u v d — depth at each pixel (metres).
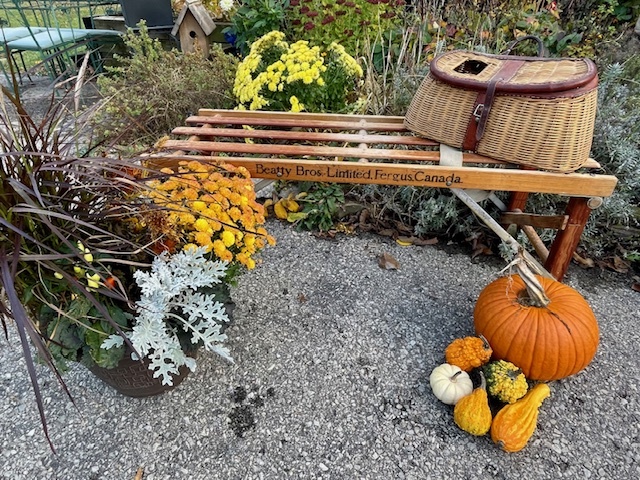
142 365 1.34
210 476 1.31
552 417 1.46
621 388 1.56
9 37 3.42
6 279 0.94
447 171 1.63
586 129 1.59
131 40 3.16
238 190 1.45
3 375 1.57
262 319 1.80
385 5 2.84
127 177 1.16
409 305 1.89
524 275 1.46
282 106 2.32
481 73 1.74
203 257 1.33
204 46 3.47
